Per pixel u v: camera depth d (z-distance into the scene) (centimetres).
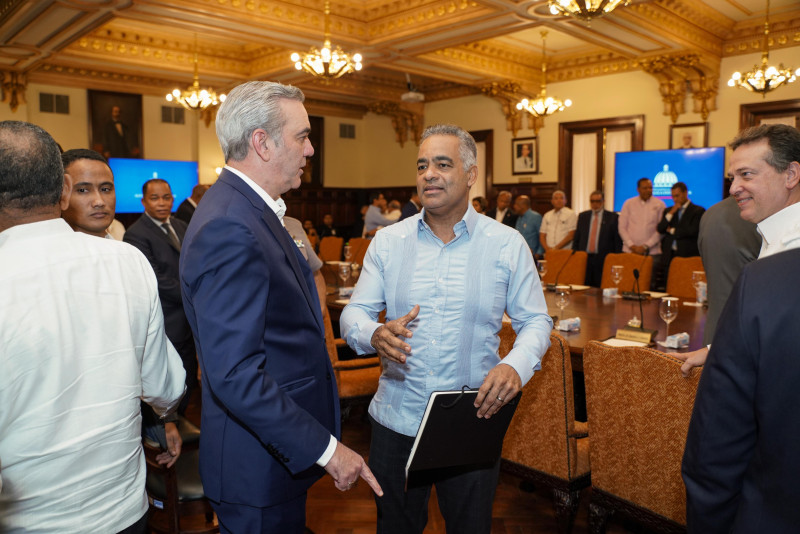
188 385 330
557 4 482
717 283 254
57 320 109
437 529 266
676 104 911
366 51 816
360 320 171
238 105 137
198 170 1130
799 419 94
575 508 234
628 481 211
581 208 1045
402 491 179
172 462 185
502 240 175
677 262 461
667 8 712
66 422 111
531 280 176
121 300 122
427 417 147
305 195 1316
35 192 112
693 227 682
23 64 890
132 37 918
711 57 839
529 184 1105
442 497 179
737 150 174
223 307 122
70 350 111
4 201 110
